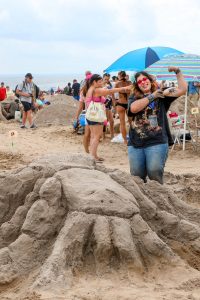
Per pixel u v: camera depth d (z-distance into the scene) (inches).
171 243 190.7
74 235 172.7
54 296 151.5
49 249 176.1
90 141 421.1
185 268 173.3
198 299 152.6
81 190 185.2
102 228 173.5
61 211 183.9
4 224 190.2
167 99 231.8
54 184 187.5
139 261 171.6
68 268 165.9
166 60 458.3
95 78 375.9
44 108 766.5
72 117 752.3
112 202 181.8
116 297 151.6
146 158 230.8
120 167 402.9
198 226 202.5
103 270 167.9
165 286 163.0
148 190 211.9
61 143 547.2
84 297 151.0
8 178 203.3
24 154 471.2
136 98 232.2
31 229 180.5
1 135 606.2
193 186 315.9
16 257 174.4
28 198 193.5
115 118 683.4
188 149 472.4
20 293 158.2
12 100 880.9
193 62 454.3
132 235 178.5
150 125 228.5
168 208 207.2
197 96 667.4
